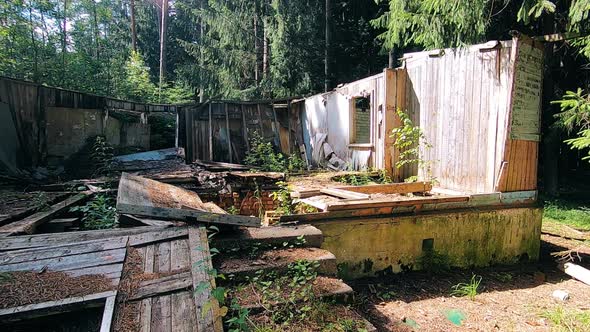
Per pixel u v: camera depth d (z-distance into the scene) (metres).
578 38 5.22
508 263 4.85
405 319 3.12
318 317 2.14
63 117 7.82
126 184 3.76
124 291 2.00
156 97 14.10
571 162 9.57
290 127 10.77
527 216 4.94
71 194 4.95
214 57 13.16
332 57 12.33
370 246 4.12
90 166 7.74
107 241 2.70
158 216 2.99
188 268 2.28
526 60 4.79
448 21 5.42
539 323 3.12
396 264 4.27
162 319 1.77
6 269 2.21
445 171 5.81
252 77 13.84
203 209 3.47
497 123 4.86
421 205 4.38
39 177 6.54
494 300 3.63
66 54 11.87
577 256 4.79
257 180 6.36
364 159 7.58
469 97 5.32
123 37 19.12
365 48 12.57
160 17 21.22
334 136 8.89
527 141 4.98
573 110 5.30
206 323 1.73
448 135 5.74
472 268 4.62
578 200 7.99
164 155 9.30
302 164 9.48
